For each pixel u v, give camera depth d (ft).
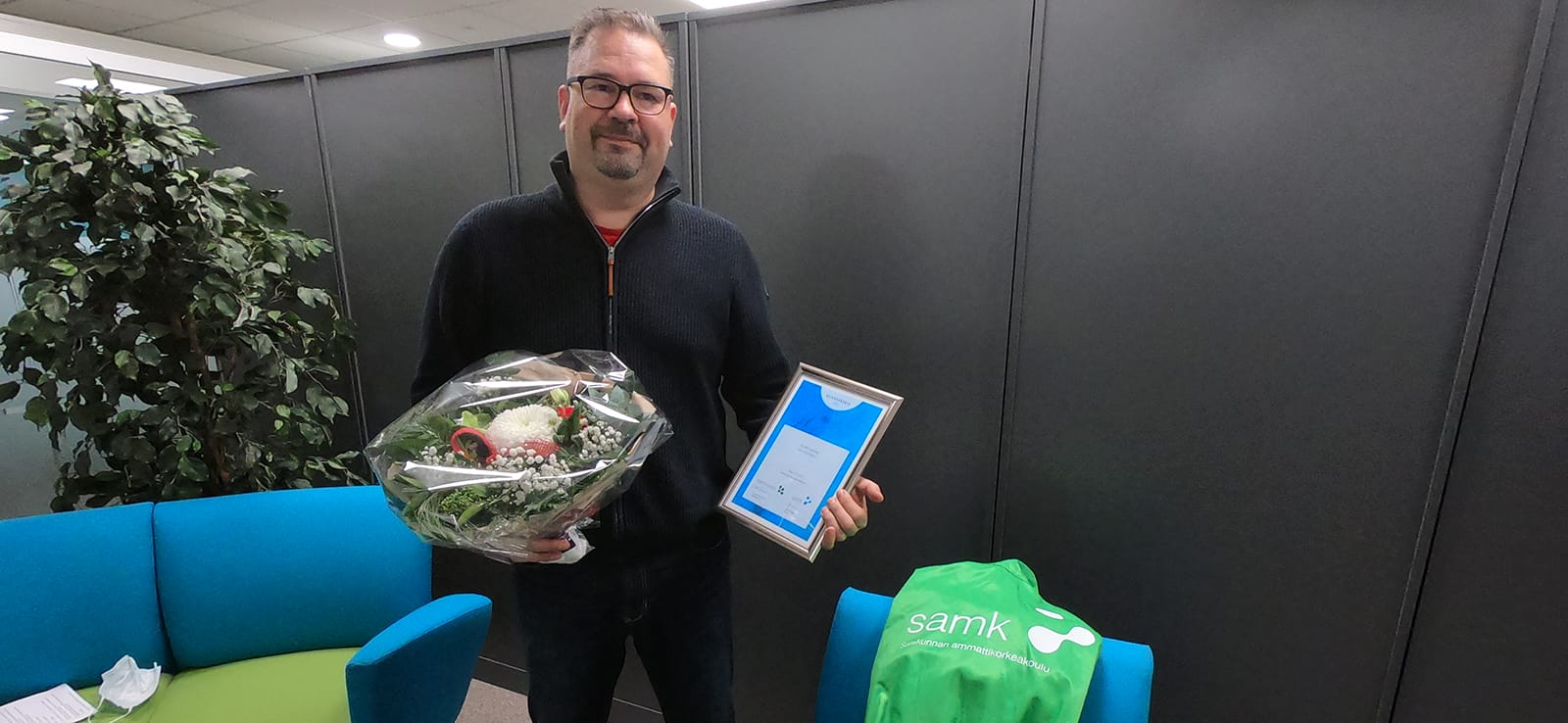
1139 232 3.93
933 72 4.17
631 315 3.53
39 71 10.33
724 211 4.89
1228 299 3.84
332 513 4.78
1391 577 3.87
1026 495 4.56
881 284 4.58
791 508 3.52
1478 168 3.29
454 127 5.53
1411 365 3.59
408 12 11.95
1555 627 3.64
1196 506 4.17
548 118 5.19
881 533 5.00
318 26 12.73
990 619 2.99
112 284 5.29
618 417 3.07
